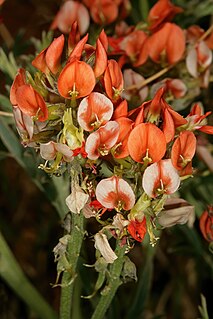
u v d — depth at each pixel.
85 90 0.39
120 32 0.56
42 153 0.39
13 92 0.40
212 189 0.59
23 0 0.76
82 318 0.59
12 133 0.52
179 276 0.67
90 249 0.65
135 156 0.39
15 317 0.65
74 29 0.41
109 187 0.39
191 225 0.54
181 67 0.54
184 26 0.63
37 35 0.72
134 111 0.40
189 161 0.40
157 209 0.40
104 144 0.39
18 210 0.71
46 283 0.69
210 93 0.61
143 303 0.56
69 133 0.39
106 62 0.39
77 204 0.39
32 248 0.71
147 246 0.54
